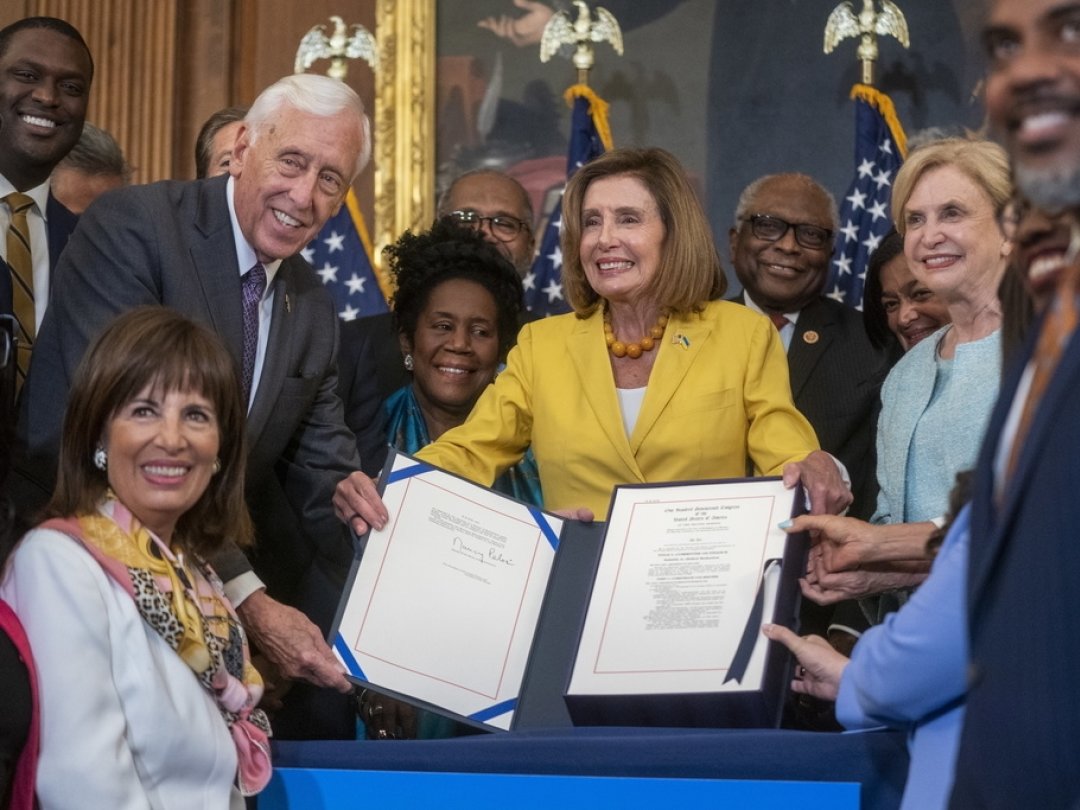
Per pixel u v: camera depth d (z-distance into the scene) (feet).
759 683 8.82
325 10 21.11
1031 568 5.03
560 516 10.16
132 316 8.82
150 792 8.20
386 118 20.56
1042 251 5.57
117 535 8.44
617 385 11.13
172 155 20.79
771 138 20.34
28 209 13.57
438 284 13.16
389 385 14.30
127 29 20.80
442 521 9.95
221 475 9.04
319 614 11.43
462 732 11.05
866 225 18.99
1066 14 5.15
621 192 10.93
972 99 19.90
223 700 8.60
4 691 7.77
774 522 9.40
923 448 10.46
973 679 5.23
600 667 9.30
